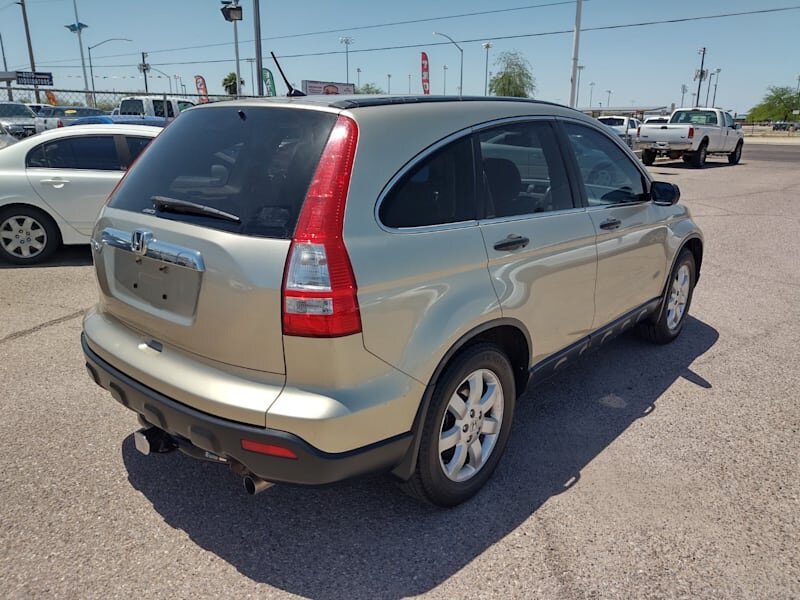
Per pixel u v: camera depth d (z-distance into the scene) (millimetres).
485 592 2457
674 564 2611
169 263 2514
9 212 7176
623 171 4121
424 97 2854
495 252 2867
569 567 2592
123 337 2838
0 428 3629
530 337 3170
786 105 86000
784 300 6398
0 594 2398
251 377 2359
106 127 7543
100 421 3738
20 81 39750
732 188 16109
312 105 2576
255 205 2402
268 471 2338
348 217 2318
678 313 5145
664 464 3365
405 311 2465
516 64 44594
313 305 2213
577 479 3221
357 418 2311
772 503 3029
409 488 2809
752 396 4195
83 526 2805
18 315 5582
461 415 2861
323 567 2584
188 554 2646
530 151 3270
